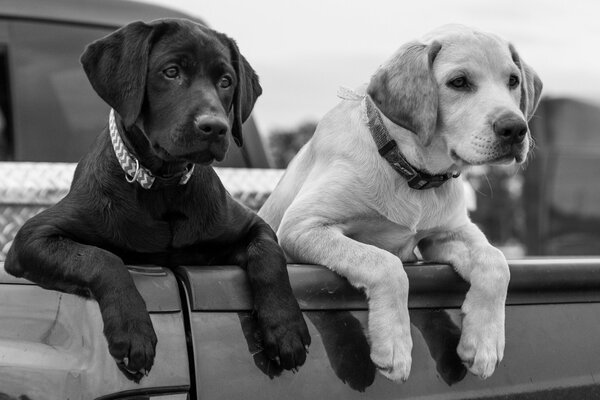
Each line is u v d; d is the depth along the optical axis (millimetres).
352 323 2529
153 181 2750
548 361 2637
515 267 2746
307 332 2400
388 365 2469
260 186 4301
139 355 2123
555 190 17156
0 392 2168
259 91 3170
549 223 17078
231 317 2281
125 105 2736
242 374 2217
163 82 2801
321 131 3564
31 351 2207
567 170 17297
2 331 2297
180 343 2174
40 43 4406
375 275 2668
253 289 2398
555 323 2686
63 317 2281
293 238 3158
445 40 3295
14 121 4344
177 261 2902
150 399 2111
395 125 3271
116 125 2789
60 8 4449
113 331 2164
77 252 2455
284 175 3826
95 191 2727
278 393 2262
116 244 2748
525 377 2625
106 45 2824
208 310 2238
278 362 2295
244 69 3064
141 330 2162
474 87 3250
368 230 3381
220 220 2861
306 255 3088
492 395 2604
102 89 2791
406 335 2574
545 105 17344
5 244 3619
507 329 2691
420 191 3303
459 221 3410
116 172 2742
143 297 2232
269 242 2725
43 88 4406
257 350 2281
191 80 2838
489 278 2721
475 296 2717
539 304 2711
